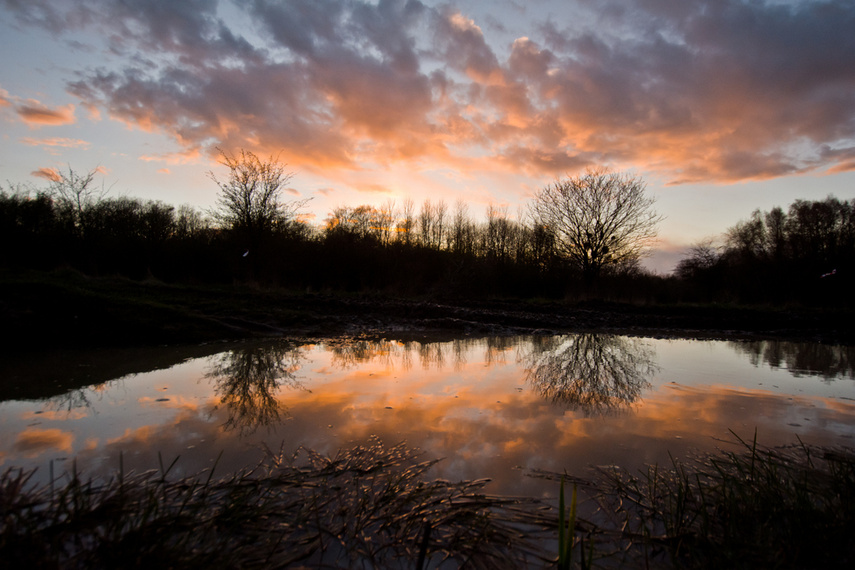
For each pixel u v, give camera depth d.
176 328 8.52
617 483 2.71
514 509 2.39
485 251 27.89
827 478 2.73
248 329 9.62
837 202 26.52
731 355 8.57
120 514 2.08
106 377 5.47
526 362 7.05
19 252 15.64
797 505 2.27
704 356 8.38
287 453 3.12
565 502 2.48
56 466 2.83
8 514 2.09
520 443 3.38
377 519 2.25
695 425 3.89
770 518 2.22
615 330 13.04
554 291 22.67
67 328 7.61
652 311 17.39
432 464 2.97
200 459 2.99
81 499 2.25
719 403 4.67
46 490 2.46
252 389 4.96
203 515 2.22
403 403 4.46
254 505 2.31
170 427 3.64
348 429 3.64
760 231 32.41
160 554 1.82
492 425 3.80
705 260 32.94
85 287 11.26
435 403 4.48
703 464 3.04
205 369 6.04
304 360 6.86
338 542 2.07
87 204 18.75
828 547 1.99
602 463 3.04
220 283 17.92
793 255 25.48
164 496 2.37
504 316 13.23
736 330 14.09
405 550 2.02
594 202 24.09
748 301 23.06
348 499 2.46
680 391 5.23
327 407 4.28
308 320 11.02
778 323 15.02
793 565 1.90
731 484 2.47
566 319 14.31
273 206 19.52
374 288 19.25
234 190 19.12
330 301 13.38
